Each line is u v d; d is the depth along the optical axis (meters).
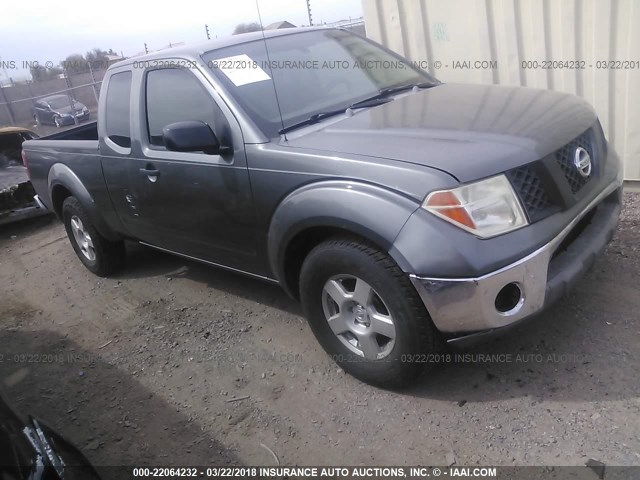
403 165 2.70
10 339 4.52
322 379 3.30
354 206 2.76
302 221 3.00
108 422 3.29
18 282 5.72
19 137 8.84
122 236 4.86
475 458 2.60
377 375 3.04
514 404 2.86
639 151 5.14
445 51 5.84
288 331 3.83
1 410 2.22
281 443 2.89
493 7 5.44
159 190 3.94
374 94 3.85
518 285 2.62
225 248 3.73
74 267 5.80
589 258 2.91
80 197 4.87
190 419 3.18
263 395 3.27
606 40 5.00
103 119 4.47
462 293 2.56
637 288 3.57
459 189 2.57
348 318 3.09
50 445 2.25
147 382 3.59
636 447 2.49
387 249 2.68
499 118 3.09
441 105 3.42
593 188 3.05
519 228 2.63
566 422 2.70
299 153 3.05
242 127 3.33
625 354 3.04
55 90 20.88
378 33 6.11
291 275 3.37
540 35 5.31
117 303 4.76
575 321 3.37
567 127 3.07
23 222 7.87
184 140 3.29
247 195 3.32
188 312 4.35
